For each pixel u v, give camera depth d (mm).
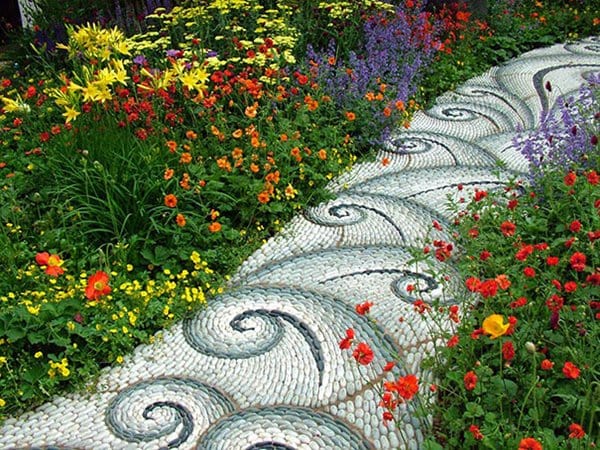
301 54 5637
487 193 3752
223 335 3258
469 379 2309
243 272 3736
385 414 2422
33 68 6473
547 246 3205
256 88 4465
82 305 3176
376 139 5059
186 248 3705
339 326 3279
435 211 4238
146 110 4273
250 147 4297
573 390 2559
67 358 3008
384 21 5996
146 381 3010
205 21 5375
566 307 2832
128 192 3746
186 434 2736
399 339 3176
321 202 4367
